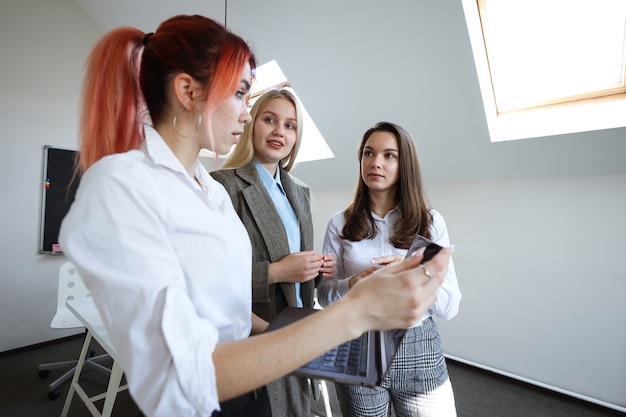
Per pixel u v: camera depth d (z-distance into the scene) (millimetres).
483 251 2359
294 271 900
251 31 2193
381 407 1088
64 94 2990
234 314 550
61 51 2979
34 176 2828
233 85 477
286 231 1081
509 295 2256
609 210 1870
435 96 1886
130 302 356
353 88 2119
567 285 2027
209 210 529
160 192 449
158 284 365
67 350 2824
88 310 1822
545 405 2021
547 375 2121
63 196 2965
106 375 2424
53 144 2926
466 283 2449
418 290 377
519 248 2205
